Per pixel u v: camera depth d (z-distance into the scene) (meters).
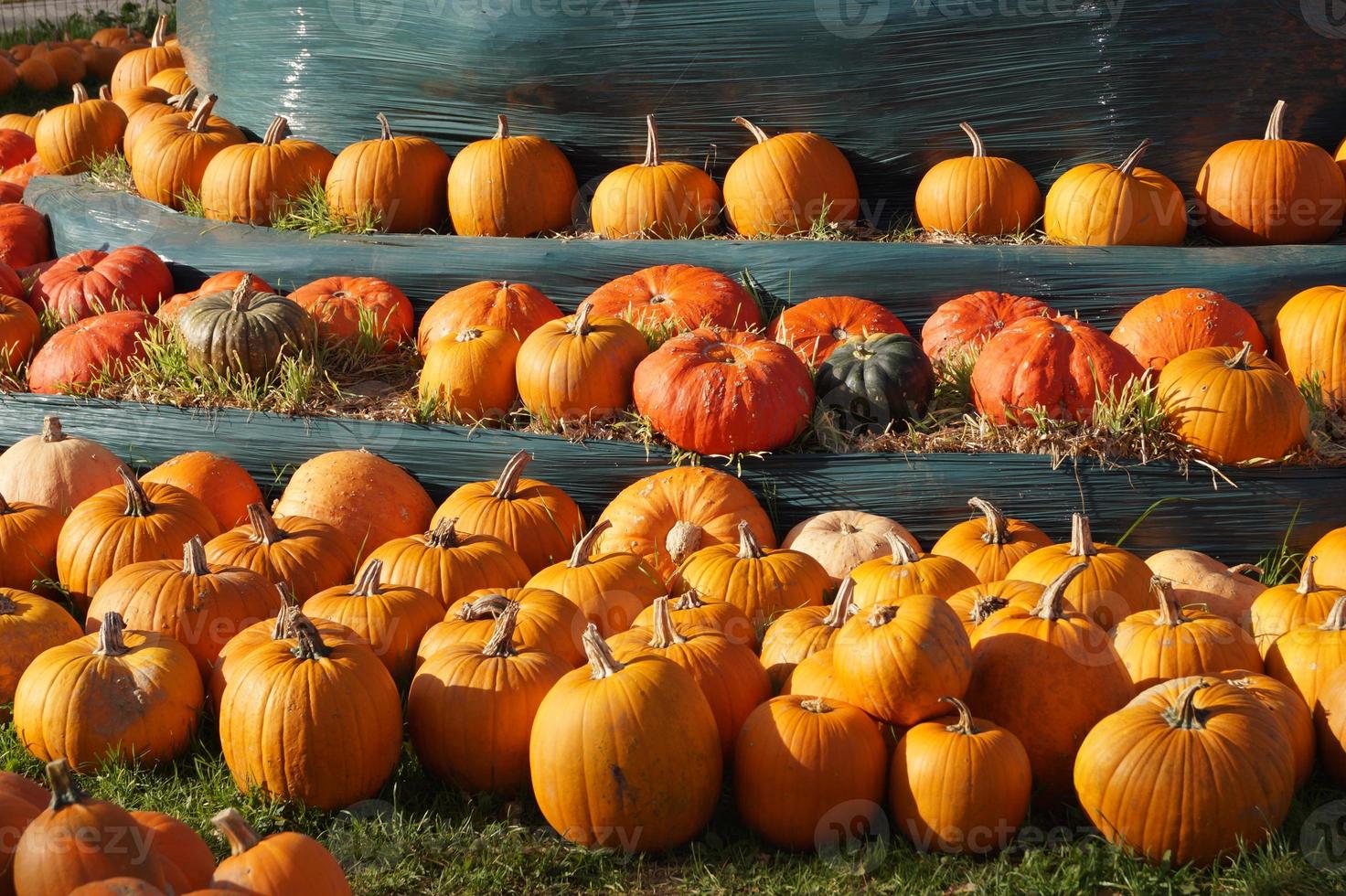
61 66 14.42
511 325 5.54
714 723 3.30
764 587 4.02
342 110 6.89
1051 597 3.43
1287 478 4.59
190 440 5.34
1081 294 5.51
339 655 3.45
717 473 4.65
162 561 4.12
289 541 4.34
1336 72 5.87
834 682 3.42
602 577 4.06
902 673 3.21
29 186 8.11
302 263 6.23
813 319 5.45
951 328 5.36
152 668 3.65
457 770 3.49
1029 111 5.99
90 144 8.30
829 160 6.05
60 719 3.56
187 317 5.49
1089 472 4.65
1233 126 5.91
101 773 3.59
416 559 4.18
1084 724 3.34
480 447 5.05
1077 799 3.37
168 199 6.95
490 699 3.42
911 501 4.75
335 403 5.37
